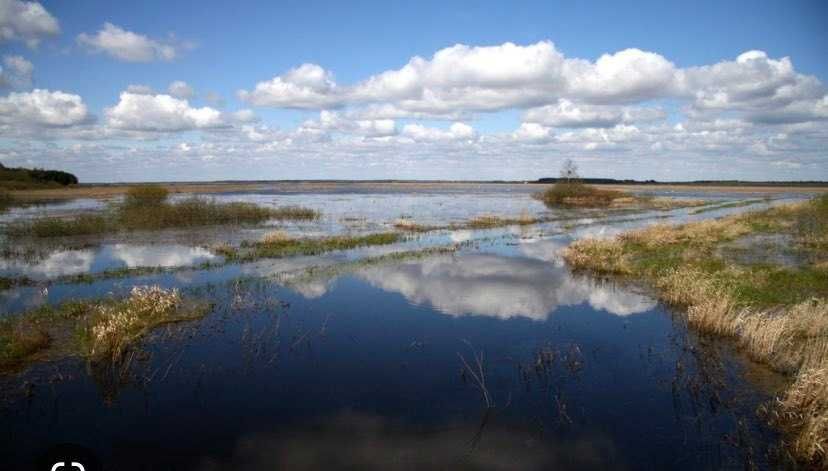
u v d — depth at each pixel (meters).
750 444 6.77
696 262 17.81
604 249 20.41
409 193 86.50
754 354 9.65
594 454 6.62
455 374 9.09
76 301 12.69
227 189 105.00
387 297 14.20
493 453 6.66
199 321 11.95
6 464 6.37
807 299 12.47
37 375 8.84
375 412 7.74
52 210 39.66
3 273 16.64
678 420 7.45
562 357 9.86
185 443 6.88
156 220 30.20
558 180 57.59
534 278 16.55
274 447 6.78
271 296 14.16
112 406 7.87
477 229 30.67
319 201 58.34
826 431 6.43
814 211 34.44
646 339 10.86
